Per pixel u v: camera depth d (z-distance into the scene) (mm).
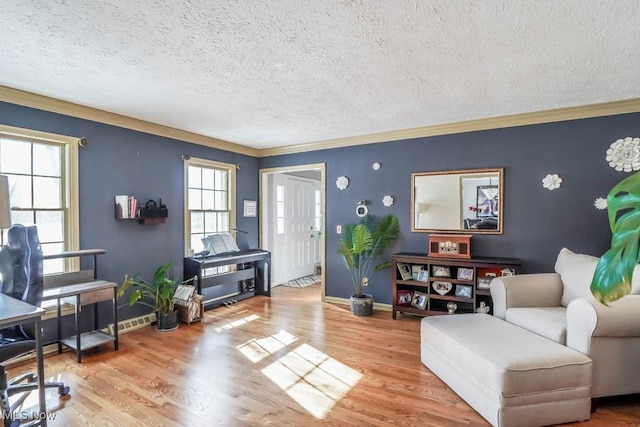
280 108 3389
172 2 1676
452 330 2463
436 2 1694
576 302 2117
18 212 2955
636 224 1410
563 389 1954
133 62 2361
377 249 4273
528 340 2229
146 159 3887
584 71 2533
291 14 1791
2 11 1738
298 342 3279
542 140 3607
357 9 1749
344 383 2479
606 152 3344
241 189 5219
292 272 6504
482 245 3891
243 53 2234
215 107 3342
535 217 3646
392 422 2014
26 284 2072
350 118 3758
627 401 2213
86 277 3262
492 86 2832
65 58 2289
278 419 2047
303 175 6867
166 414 2100
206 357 2938
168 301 3701
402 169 4348
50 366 2766
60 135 3158
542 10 1765
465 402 2209
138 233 3809
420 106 3355
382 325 3787
